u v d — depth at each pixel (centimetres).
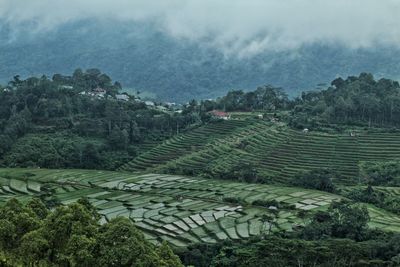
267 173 18875
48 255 5325
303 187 17575
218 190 16850
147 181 18288
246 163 19888
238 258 10475
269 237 11225
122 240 5122
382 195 15975
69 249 5106
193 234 12656
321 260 10088
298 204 15138
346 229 12088
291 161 19900
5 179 18350
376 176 17938
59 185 17775
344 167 19088
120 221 5278
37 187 17288
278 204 15025
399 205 15012
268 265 10056
